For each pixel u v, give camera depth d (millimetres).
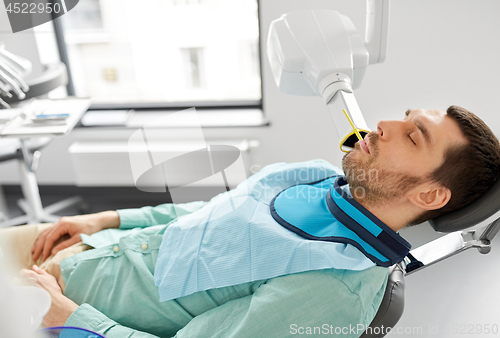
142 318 885
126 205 2395
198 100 2465
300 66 923
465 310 1230
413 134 804
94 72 2652
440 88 1848
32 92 1675
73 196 2484
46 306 389
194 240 903
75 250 1012
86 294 923
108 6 2469
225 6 2352
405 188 813
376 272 792
